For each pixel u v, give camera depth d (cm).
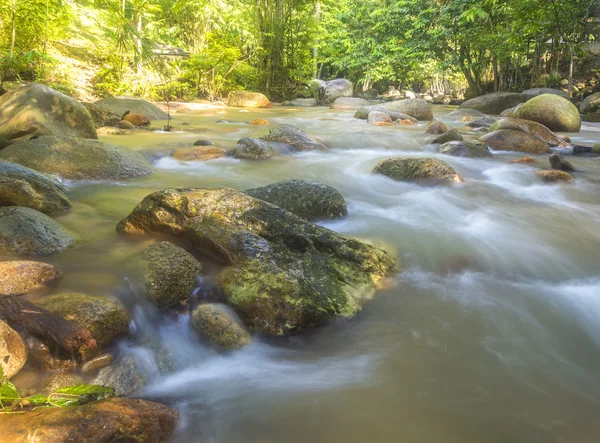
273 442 198
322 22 2581
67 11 1223
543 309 318
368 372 247
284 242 343
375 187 577
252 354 260
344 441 199
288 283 289
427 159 600
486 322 298
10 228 318
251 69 1828
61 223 377
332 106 1783
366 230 428
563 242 423
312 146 779
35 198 388
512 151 842
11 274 263
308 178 601
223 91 1838
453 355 263
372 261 342
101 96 1337
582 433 209
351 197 540
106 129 833
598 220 482
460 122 1312
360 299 312
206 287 303
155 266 294
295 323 274
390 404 222
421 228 442
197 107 1489
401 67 2672
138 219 363
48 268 279
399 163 610
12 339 208
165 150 689
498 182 615
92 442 164
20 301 235
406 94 2861
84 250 328
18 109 638
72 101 683
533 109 1141
